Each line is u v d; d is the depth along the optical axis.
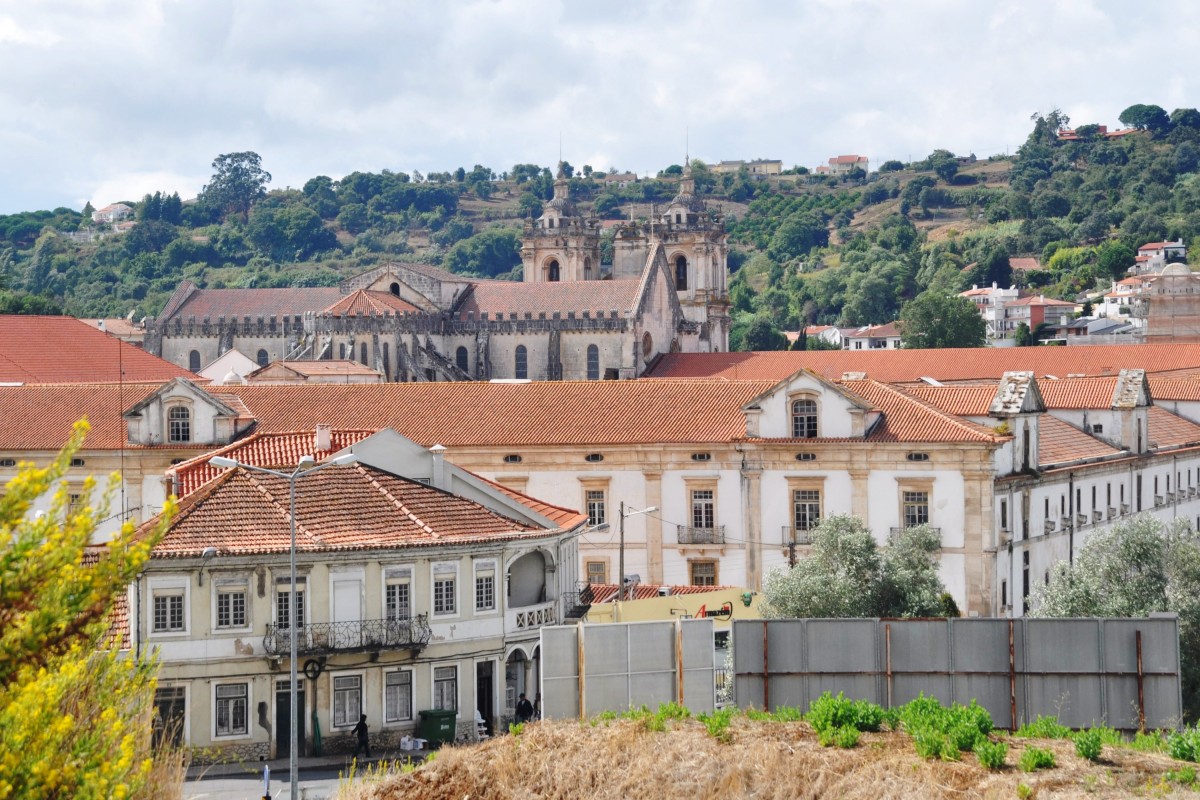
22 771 67.38
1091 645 124.25
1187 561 180.00
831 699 121.25
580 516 190.38
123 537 71.25
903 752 114.69
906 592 184.12
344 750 158.25
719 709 128.50
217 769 150.25
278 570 157.00
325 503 164.75
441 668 163.88
